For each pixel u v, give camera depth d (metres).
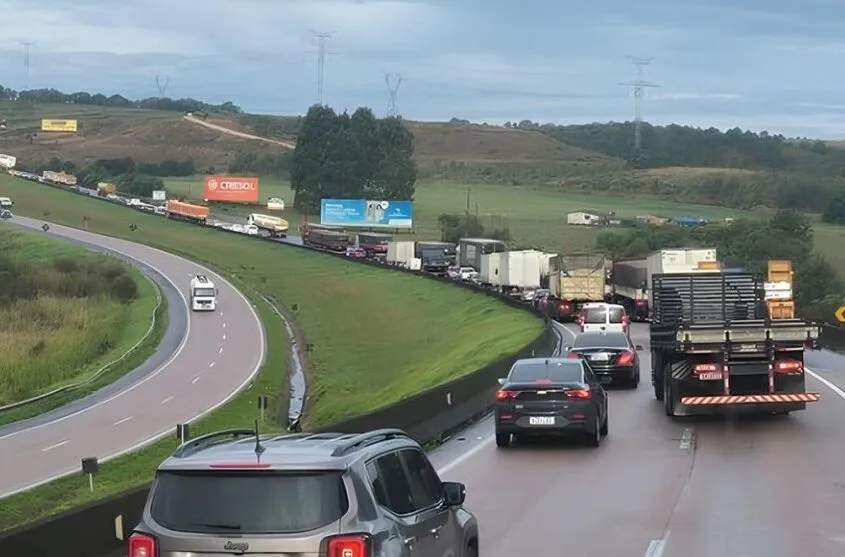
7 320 100.19
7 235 164.50
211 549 8.02
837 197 167.88
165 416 55.16
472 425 31.14
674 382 28.72
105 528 13.48
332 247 151.00
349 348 83.75
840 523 16.30
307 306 111.62
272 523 8.03
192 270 140.38
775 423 28.55
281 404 61.00
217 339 90.25
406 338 83.31
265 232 171.38
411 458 9.70
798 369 28.09
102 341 89.62
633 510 17.75
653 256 72.44
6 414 56.47
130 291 121.56
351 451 8.56
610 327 56.25
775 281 45.84
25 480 38.31
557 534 16.03
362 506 8.20
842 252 117.88
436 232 179.25
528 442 26.64
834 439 25.39
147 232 176.75
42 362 77.25
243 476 8.18
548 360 26.88
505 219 191.75
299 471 8.14
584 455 24.20
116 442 47.22
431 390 29.11
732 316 32.84
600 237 144.88
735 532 15.84
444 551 9.73
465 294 94.38
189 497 8.20
